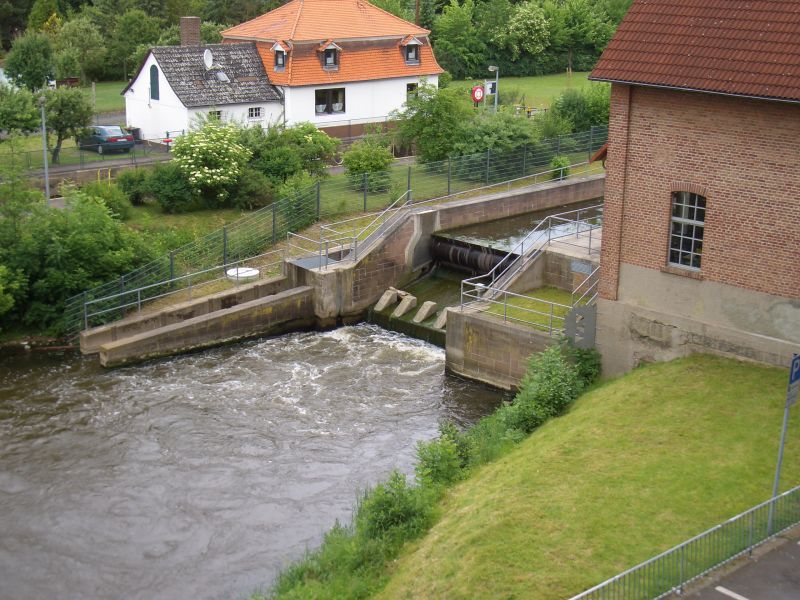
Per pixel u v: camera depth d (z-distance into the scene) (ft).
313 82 171.12
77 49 234.58
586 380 86.38
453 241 122.62
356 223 129.39
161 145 165.48
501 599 52.26
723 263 77.87
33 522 72.23
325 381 98.58
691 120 77.00
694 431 68.59
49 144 158.20
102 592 64.34
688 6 79.25
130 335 104.58
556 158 150.41
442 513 64.39
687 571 50.83
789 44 72.74
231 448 83.71
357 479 78.48
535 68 272.72
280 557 67.77
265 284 114.21
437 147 150.51
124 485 77.41
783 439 55.11
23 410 90.48
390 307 117.60
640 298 83.66
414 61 185.16
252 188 134.82
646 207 81.41
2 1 272.72
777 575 51.26
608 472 64.23
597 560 54.70
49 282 105.60
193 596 63.72
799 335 74.84
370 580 58.39
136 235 113.70
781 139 72.49
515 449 72.69
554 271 104.99
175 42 243.19
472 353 97.40
